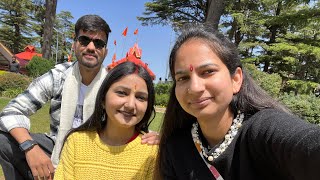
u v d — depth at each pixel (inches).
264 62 268.8
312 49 184.1
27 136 32.5
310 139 13.9
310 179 14.1
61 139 34.9
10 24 485.1
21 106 34.3
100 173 28.4
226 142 19.9
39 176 31.7
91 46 34.9
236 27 259.3
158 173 25.5
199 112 19.3
